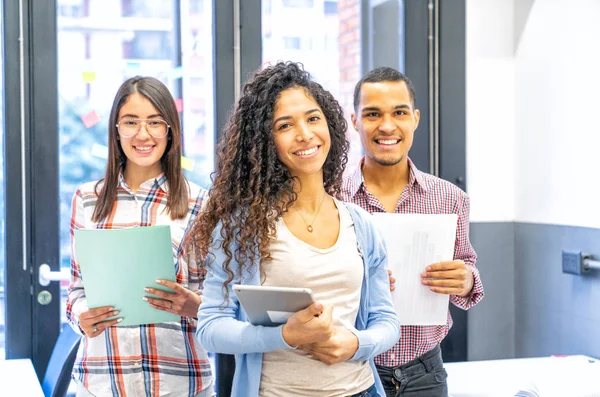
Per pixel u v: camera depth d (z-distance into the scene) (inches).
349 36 125.1
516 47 130.0
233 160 61.7
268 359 58.7
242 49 119.1
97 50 114.3
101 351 75.9
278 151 60.7
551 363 106.7
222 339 57.4
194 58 118.4
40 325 112.6
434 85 127.6
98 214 78.4
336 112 65.9
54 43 111.6
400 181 84.3
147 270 69.9
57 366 94.0
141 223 77.9
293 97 60.9
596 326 109.5
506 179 131.0
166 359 76.5
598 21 109.0
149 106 77.0
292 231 60.0
